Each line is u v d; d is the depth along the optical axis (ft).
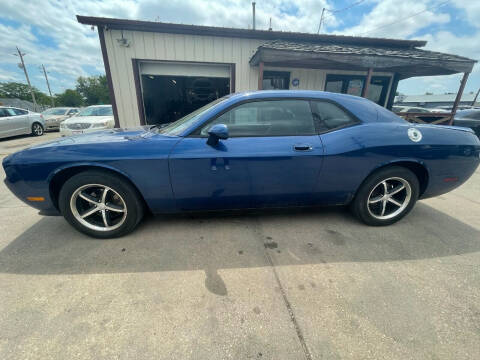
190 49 19.89
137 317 4.46
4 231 7.50
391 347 3.94
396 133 7.14
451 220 8.51
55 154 6.26
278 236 7.29
